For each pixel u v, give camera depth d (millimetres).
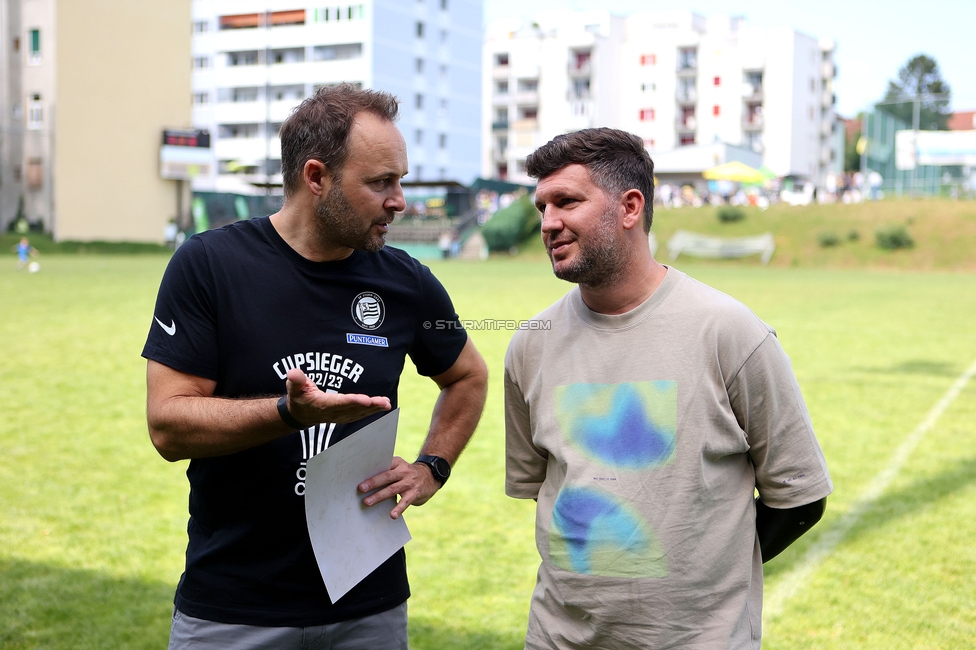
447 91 69875
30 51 43812
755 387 2051
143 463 6324
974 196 45312
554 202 2072
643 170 2094
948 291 24344
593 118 75125
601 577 2078
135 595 4121
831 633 3799
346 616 2207
